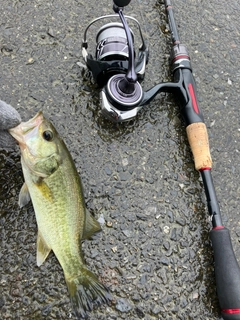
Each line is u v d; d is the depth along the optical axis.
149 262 0.38
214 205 0.37
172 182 0.41
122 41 0.39
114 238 0.38
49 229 0.34
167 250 0.38
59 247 0.33
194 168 0.42
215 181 0.42
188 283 0.38
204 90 0.46
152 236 0.39
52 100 0.42
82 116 0.42
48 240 0.34
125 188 0.40
